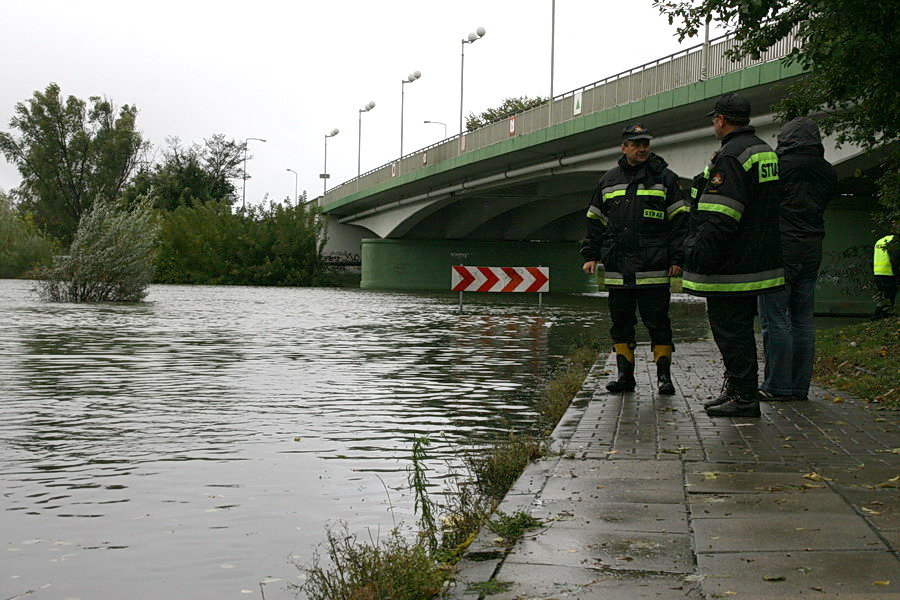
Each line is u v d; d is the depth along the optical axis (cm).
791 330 865
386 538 490
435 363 1357
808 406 826
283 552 472
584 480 537
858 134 1341
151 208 3416
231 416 877
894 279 1680
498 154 4075
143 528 512
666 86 2911
